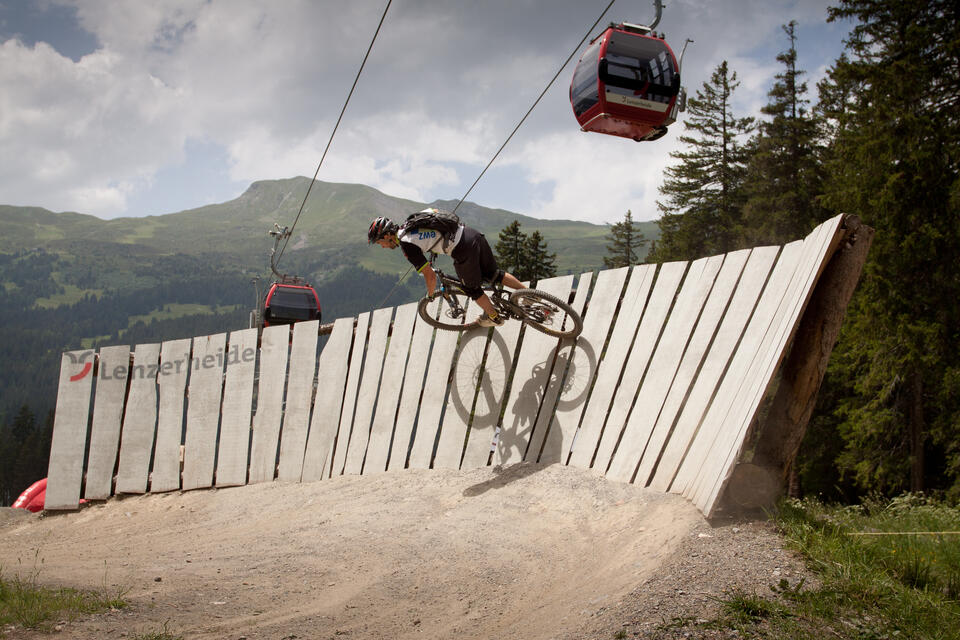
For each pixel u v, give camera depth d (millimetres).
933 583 3582
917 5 18047
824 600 3127
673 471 5199
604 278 6887
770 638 2754
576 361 6664
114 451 8484
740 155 36281
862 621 2982
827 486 20641
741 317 5410
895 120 16984
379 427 7617
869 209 16953
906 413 17109
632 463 5621
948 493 15281
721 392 5129
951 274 15688
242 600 3912
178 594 3951
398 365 7773
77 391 8633
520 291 6242
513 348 7141
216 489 8070
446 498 6211
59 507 8250
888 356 16281
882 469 16969
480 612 3672
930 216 15969
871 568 3588
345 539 5418
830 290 4633
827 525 4250
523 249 41281
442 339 7582
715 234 36656
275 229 25703
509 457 6715
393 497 6496
